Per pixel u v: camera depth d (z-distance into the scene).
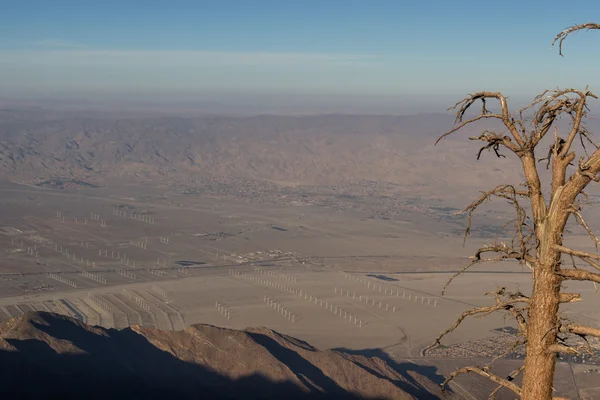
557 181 8.34
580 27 7.96
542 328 8.09
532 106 8.45
